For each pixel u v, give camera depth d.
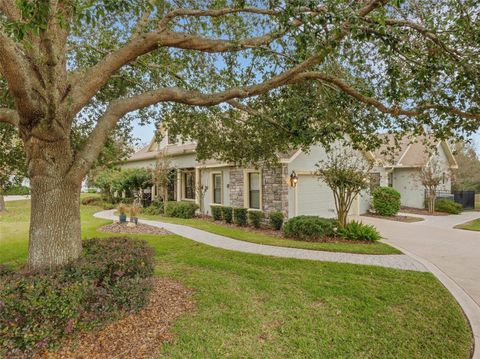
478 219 14.02
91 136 4.00
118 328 3.58
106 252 4.08
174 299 4.51
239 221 12.11
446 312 4.11
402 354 3.18
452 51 3.88
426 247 8.20
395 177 19.00
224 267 6.12
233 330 3.62
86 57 5.82
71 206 3.89
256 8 4.22
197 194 15.45
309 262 6.49
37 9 2.40
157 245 8.18
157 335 3.47
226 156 7.07
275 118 5.45
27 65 3.29
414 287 5.00
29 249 3.80
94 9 2.76
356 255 7.19
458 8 3.69
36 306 2.82
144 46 3.88
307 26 3.14
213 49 4.08
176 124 6.90
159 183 15.25
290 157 11.06
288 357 3.10
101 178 18.84
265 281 5.29
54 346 2.98
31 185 3.77
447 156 19.84
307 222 9.16
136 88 6.37
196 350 3.19
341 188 9.55
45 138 3.53
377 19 3.14
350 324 3.79
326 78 4.64
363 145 6.70
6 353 2.72
